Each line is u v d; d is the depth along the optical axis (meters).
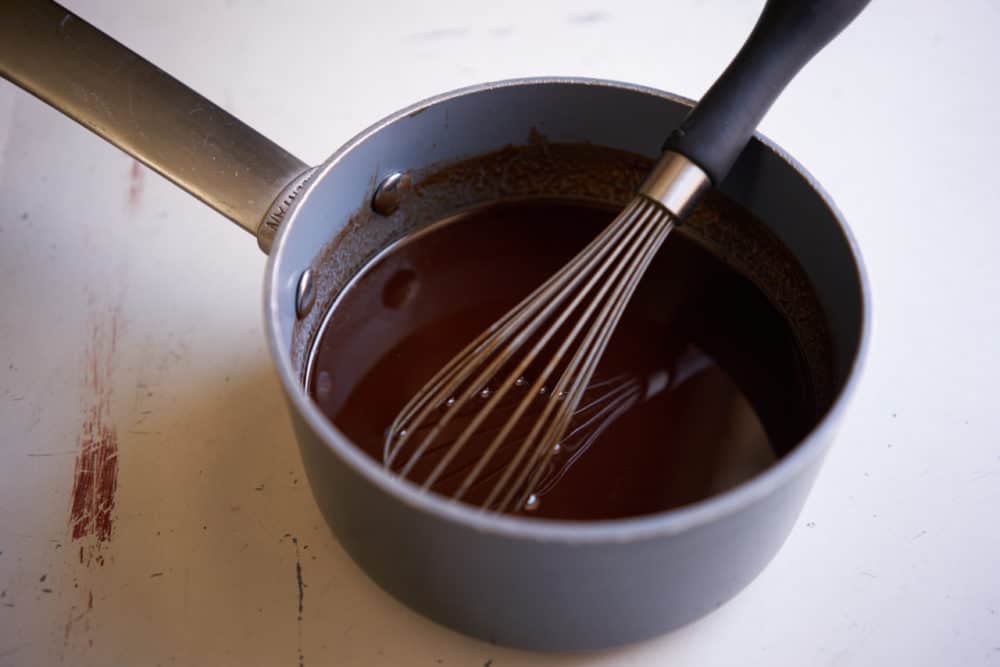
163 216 0.41
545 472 0.34
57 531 0.35
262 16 0.47
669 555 0.27
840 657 0.33
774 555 0.32
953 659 0.33
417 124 0.36
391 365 0.36
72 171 0.43
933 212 0.42
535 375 0.36
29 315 0.39
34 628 0.33
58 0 0.47
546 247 0.39
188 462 0.36
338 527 0.31
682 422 0.35
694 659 0.33
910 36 0.47
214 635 0.33
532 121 0.37
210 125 0.34
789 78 0.34
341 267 0.37
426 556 0.28
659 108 0.36
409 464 0.31
